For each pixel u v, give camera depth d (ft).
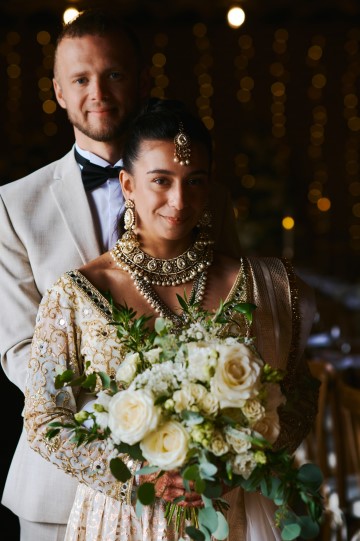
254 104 44.45
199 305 8.38
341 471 15.52
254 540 8.45
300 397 8.77
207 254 8.74
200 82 44.27
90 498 8.37
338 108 44.50
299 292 8.85
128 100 10.43
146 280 8.53
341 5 43.52
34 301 10.16
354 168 44.47
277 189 34.06
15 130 42.96
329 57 44.37
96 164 10.61
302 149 44.55
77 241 10.28
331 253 43.47
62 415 8.07
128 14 43.24
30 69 42.88
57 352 8.26
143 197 8.17
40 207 10.46
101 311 8.25
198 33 44.11
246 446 6.78
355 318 26.91
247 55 44.27
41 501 9.66
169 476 7.45
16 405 15.79
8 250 10.25
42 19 42.50
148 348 7.49
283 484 6.98
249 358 6.95
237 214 35.73
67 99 10.45
